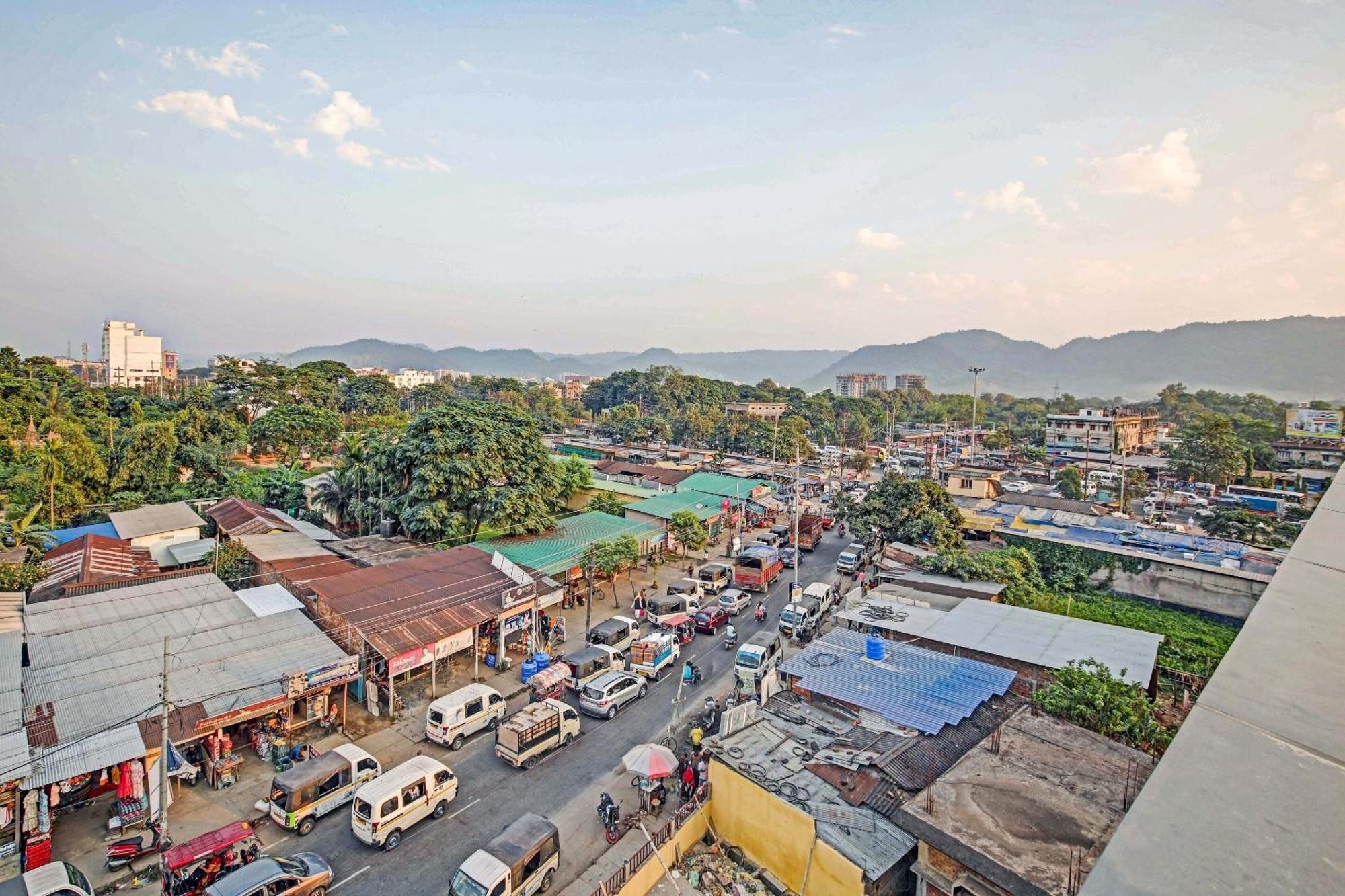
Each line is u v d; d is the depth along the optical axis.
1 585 30.98
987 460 104.81
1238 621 36.72
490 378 187.88
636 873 16.72
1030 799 13.00
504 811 20.70
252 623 27.17
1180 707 24.80
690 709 27.41
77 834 19.06
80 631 25.38
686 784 21.22
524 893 16.62
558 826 20.05
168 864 16.44
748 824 18.06
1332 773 4.05
